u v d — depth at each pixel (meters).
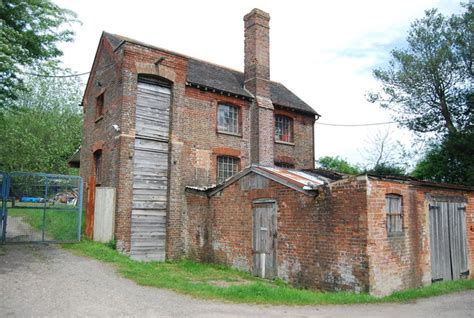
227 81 18.47
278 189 11.52
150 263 13.41
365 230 9.08
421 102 21.98
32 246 12.90
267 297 8.16
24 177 13.57
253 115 17.83
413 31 21.86
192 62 18.91
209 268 13.10
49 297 7.41
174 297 7.92
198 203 14.65
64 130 33.78
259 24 18.72
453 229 12.14
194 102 16.08
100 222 14.03
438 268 11.27
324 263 9.95
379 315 7.07
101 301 7.30
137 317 6.35
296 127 19.77
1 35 9.47
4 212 13.08
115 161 14.13
